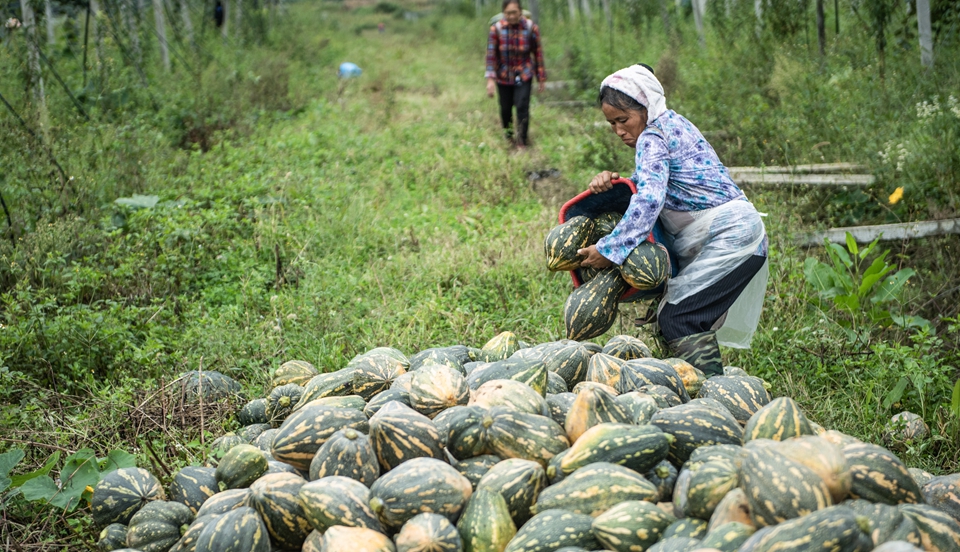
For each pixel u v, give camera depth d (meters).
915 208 6.78
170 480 3.66
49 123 8.96
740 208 4.08
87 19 11.24
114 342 5.35
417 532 2.68
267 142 10.67
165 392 4.63
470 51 24.25
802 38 11.53
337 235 7.57
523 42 10.83
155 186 8.54
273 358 5.25
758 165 8.20
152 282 6.35
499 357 4.25
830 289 5.64
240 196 8.22
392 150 10.95
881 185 7.18
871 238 6.57
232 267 6.78
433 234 7.59
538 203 8.40
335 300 6.05
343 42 27.75
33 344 5.25
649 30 16.70
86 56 11.61
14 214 7.23
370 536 2.73
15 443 4.29
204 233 7.11
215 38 18.12
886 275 6.08
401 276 6.71
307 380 4.47
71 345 5.29
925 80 8.08
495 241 7.10
